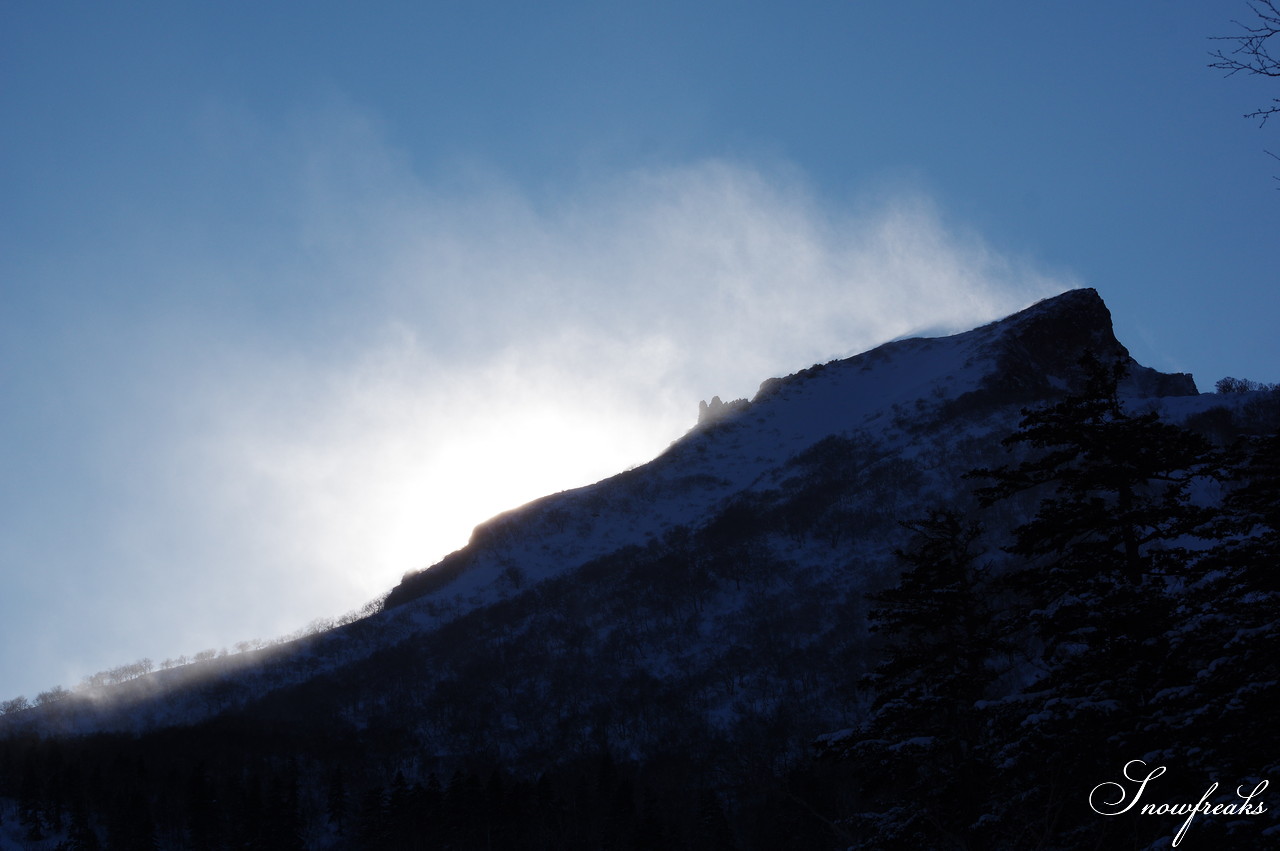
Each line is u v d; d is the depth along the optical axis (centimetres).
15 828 11962
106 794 12619
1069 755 2411
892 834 2755
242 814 11669
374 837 11050
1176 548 2702
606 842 9644
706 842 7188
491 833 10594
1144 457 2747
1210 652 2475
